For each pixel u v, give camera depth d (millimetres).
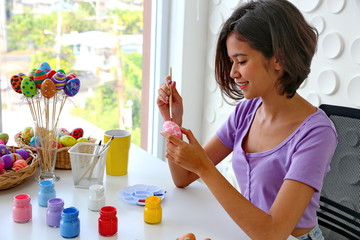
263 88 1098
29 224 1054
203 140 2596
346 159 1236
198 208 1172
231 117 1368
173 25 2469
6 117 2154
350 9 1649
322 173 1049
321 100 1812
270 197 1163
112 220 1011
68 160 1397
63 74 1265
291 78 1074
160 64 2547
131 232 1031
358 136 1223
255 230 991
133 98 2621
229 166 2373
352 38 1657
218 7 2336
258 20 1035
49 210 1042
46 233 1016
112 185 1296
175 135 1097
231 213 1018
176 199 1222
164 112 1366
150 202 1070
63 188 1263
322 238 1188
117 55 2512
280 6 1041
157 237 1014
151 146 2691
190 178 1294
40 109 1270
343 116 1278
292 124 1150
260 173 1166
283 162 1131
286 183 1042
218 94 2414
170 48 2521
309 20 1818
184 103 2490
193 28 2410
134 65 2578
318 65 1808
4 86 2170
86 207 1147
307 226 1143
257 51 1048
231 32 1086
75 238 993
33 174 1358
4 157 1253
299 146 1094
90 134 1727
